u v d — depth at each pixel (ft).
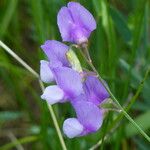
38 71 1.48
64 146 1.12
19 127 1.54
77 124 0.84
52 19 1.32
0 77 1.61
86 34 0.87
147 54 1.38
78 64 0.84
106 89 0.84
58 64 0.85
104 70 1.21
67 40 0.87
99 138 1.16
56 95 0.83
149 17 1.47
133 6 1.52
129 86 1.25
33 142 1.44
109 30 1.18
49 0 1.32
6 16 1.48
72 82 0.83
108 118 1.04
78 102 0.83
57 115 1.22
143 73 1.33
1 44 1.15
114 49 1.18
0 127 1.54
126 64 1.30
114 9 1.28
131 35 1.30
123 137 1.18
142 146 1.30
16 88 1.42
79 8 0.87
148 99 1.30
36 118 1.54
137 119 1.14
